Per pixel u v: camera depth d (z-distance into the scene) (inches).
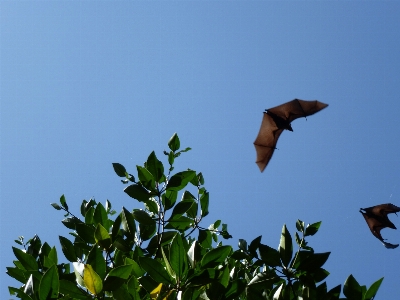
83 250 249.6
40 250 247.4
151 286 197.6
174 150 262.8
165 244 249.6
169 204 246.1
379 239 297.4
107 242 223.1
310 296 204.4
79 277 189.9
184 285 190.1
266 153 410.3
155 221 246.7
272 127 408.8
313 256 209.5
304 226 243.6
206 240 274.4
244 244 246.4
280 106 408.5
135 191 243.8
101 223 240.8
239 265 277.3
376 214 300.5
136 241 250.1
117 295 193.2
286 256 210.5
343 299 201.8
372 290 199.3
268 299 210.2
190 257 205.8
